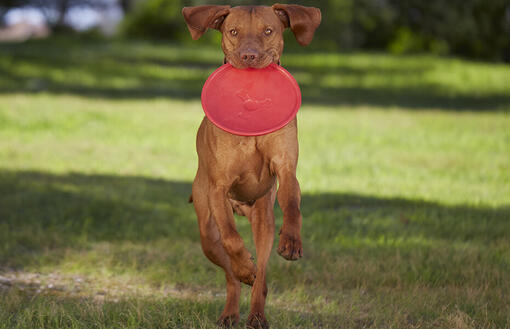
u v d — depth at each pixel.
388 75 28.28
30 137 13.44
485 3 38.72
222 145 3.99
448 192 9.27
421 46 38.59
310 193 9.22
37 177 9.79
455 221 7.53
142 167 11.10
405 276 5.56
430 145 13.62
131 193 8.95
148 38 38.97
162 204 8.48
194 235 7.05
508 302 4.93
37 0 50.50
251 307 4.14
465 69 30.30
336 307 4.80
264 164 4.04
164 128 15.10
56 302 4.93
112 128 14.80
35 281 5.57
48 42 32.72
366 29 39.09
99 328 4.20
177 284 5.57
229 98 4.09
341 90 24.55
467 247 6.34
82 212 7.86
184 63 29.88
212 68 29.22
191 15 4.16
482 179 10.30
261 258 4.19
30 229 6.96
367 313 4.74
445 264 5.85
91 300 5.02
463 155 12.51
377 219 7.71
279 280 5.64
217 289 5.49
